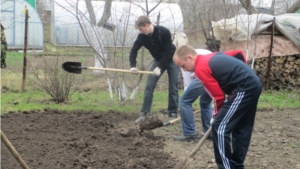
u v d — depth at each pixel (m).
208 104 6.63
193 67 4.88
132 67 7.61
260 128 7.77
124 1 11.31
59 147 5.89
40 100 9.72
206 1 12.16
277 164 5.70
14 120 7.61
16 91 10.54
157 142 6.52
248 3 12.20
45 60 9.67
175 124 7.92
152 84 7.81
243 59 5.39
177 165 5.00
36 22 19.02
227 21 11.44
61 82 9.68
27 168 4.01
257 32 11.36
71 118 7.95
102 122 7.47
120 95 9.61
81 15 10.30
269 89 12.17
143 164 5.30
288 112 9.38
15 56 13.73
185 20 12.64
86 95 10.48
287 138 7.09
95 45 9.65
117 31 9.36
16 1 18.39
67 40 13.70
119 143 6.31
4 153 5.52
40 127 7.10
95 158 5.44
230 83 4.64
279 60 12.21
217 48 7.27
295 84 12.09
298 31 11.76
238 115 4.63
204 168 5.45
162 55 7.58
